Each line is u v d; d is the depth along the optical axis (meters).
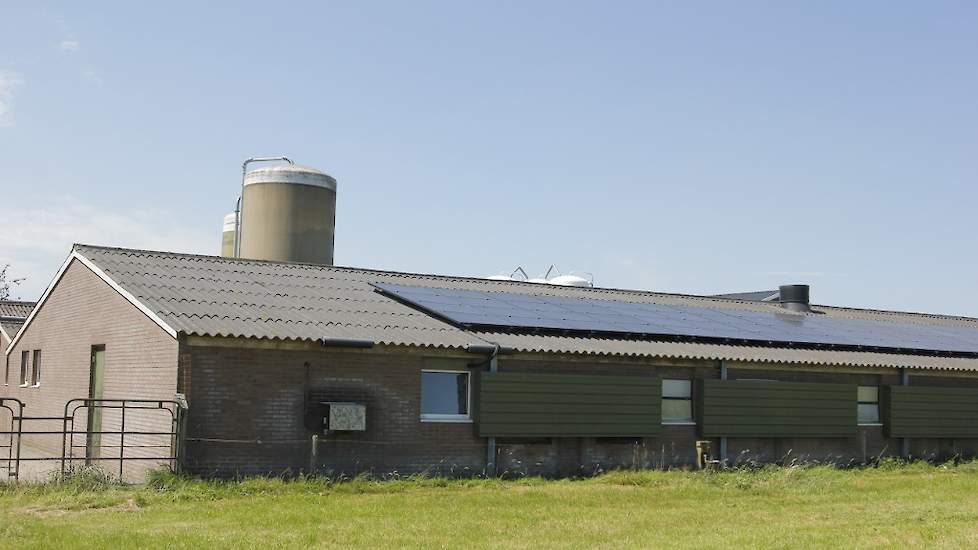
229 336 17.98
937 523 15.13
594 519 15.26
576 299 27.78
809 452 25.48
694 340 24.83
